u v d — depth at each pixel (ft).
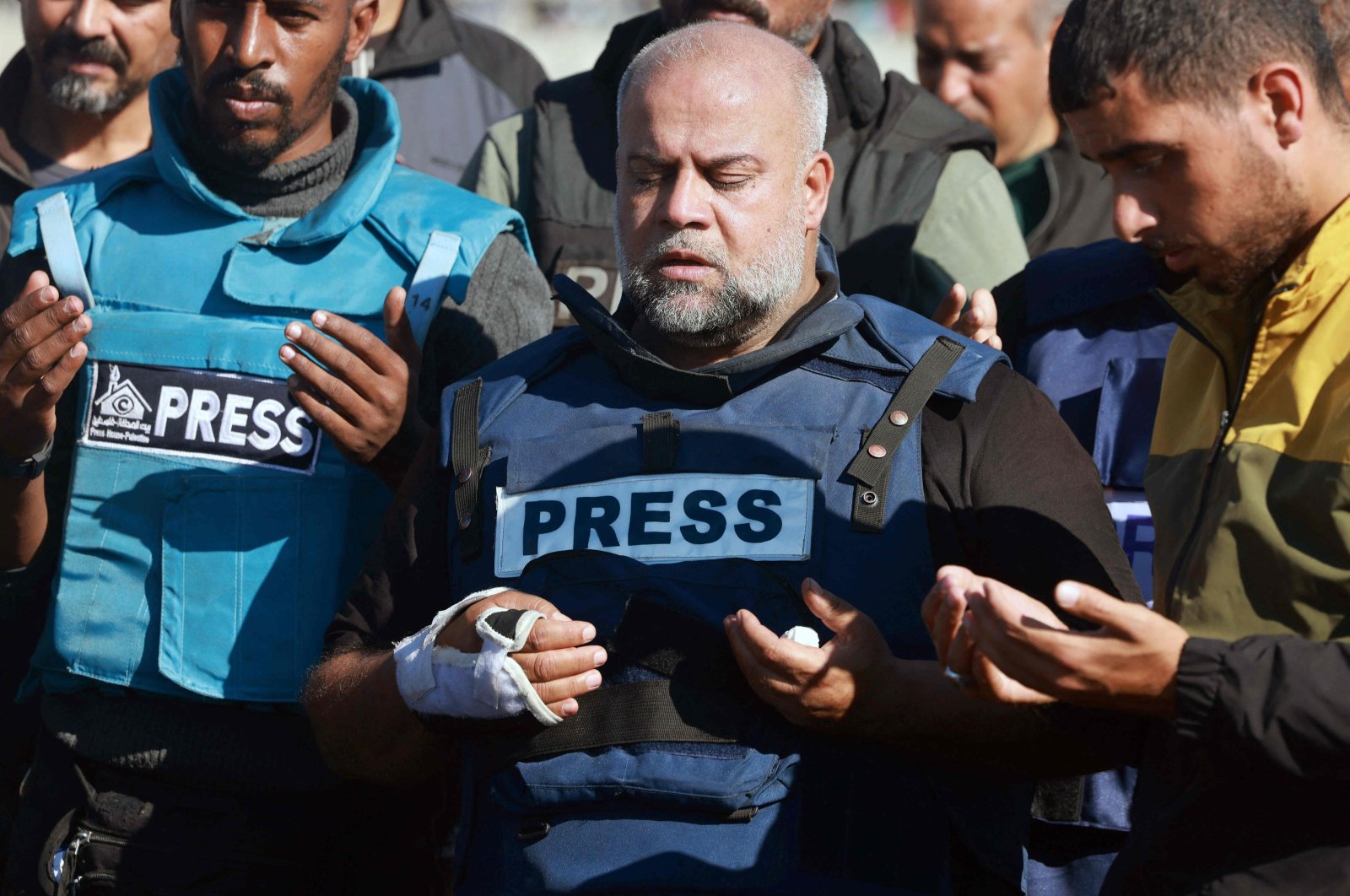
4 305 13.50
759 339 11.16
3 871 14.94
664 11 15.70
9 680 14.56
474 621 10.30
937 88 18.67
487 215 13.47
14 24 68.28
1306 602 9.45
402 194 13.51
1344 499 9.18
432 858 13.61
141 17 17.21
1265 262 9.98
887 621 10.34
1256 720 8.37
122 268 13.23
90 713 13.01
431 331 13.03
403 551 11.47
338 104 13.98
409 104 20.15
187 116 13.64
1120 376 12.59
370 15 14.39
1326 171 9.75
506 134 16.61
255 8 12.90
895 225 15.26
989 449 10.55
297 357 11.86
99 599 12.81
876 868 10.07
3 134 17.66
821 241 12.26
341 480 12.71
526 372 11.55
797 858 9.99
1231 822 9.19
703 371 10.95
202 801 12.84
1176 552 10.49
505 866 10.43
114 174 13.65
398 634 11.35
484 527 11.09
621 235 11.10
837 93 15.76
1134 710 8.82
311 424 12.71
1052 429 10.82
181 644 12.60
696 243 10.77
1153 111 9.72
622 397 11.18
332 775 12.78
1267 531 9.52
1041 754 10.17
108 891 12.82
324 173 13.55
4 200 17.61
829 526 10.46
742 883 9.91
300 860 13.01
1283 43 9.62
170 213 13.42
